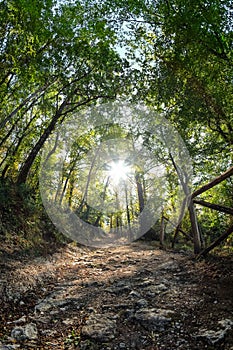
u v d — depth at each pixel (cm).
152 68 845
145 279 532
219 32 572
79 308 418
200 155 827
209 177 884
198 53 610
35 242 760
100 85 1009
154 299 424
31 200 945
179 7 595
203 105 689
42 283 539
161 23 735
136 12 743
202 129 830
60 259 752
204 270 520
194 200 625
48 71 814
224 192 810
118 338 321
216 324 327
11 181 996
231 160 823
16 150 1076
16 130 1128
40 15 664
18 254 634
